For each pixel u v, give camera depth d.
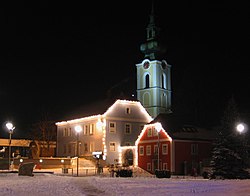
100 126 72.88
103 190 23.31
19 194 20.56
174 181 31.20
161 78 94.75
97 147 73.12
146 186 26.03
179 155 60.47
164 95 94.88
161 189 23.92
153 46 96.00
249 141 57.06
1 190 22.45
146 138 65.81
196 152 62.56
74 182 29.23
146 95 94.44
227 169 43.47
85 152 76.38
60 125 86.31
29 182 29.14
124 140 74.19
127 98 78.00
